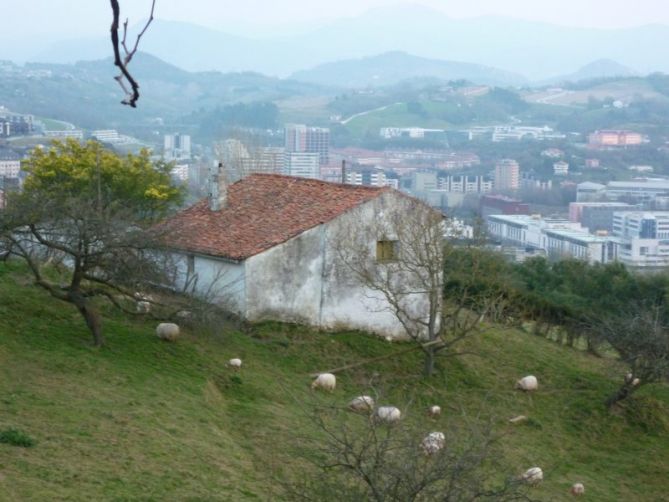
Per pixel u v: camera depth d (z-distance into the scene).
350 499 16.84
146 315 35.50
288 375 35.88
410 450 17.19
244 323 39.28
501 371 42.09
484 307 43.22
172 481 22.88
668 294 60.19
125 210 34.25
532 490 28.23
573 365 45.38
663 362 39.25
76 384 28.38
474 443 18.17
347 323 41.69
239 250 39.69
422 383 38.53
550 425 37.47
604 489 31.97
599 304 62.38
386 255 42.72
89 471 22.25
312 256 40.75
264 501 22.98
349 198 42.16
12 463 21.70
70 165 54.72
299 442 26.92
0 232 30.83
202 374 32.78
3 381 27.31
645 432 38.91
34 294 36.78
